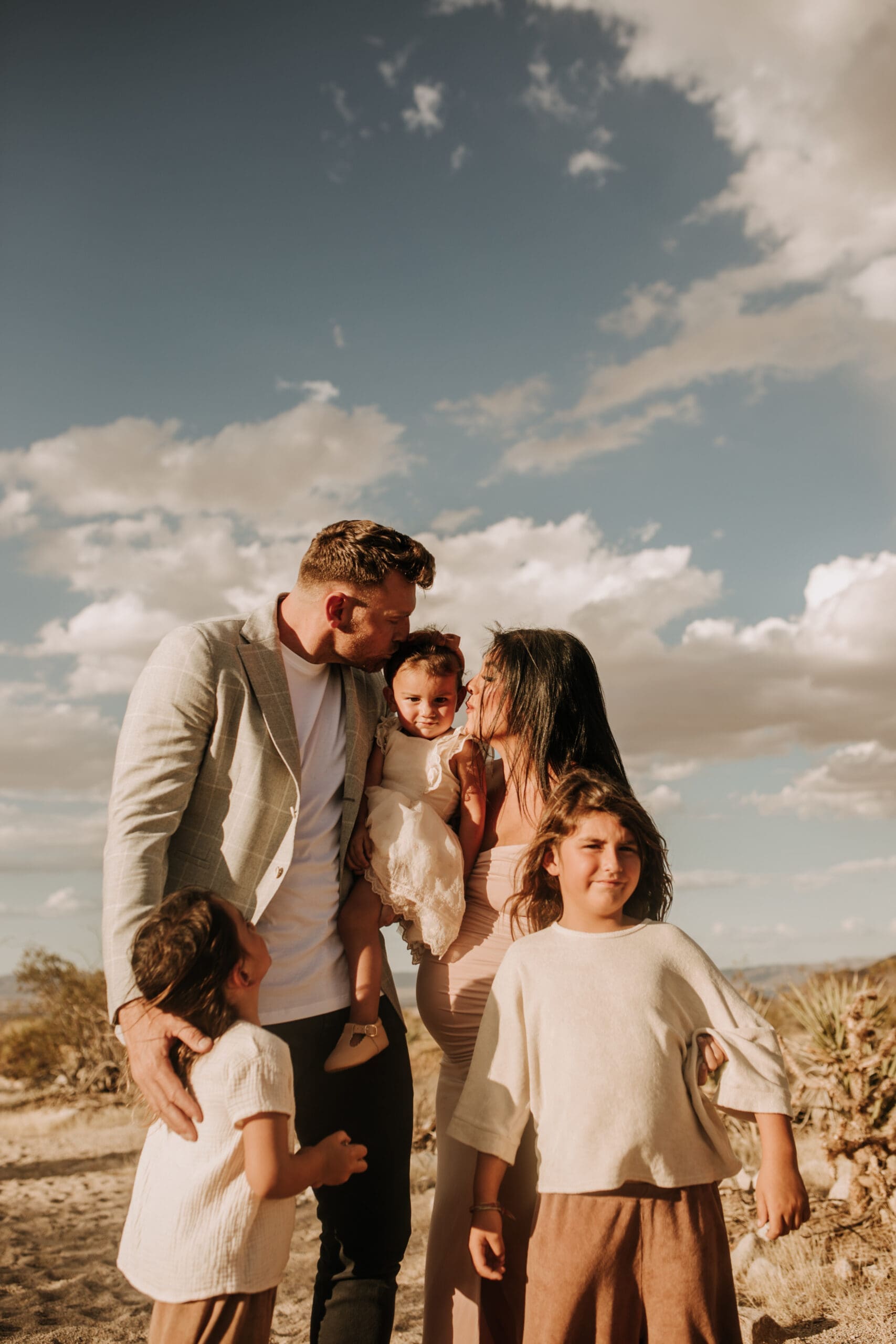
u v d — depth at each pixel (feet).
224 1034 6.93
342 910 8.96
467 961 8.78
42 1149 31.24
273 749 8.53
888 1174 14.66
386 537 9.01
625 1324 6.77
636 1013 7.24
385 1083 8.69
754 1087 7.00
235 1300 6.45
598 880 7.64
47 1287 16.10
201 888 7.83
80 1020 43.78
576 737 9.01
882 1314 11.39
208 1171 6.59
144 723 8.32
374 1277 8.37
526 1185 7.98
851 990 18.97
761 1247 13.93
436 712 9.65
